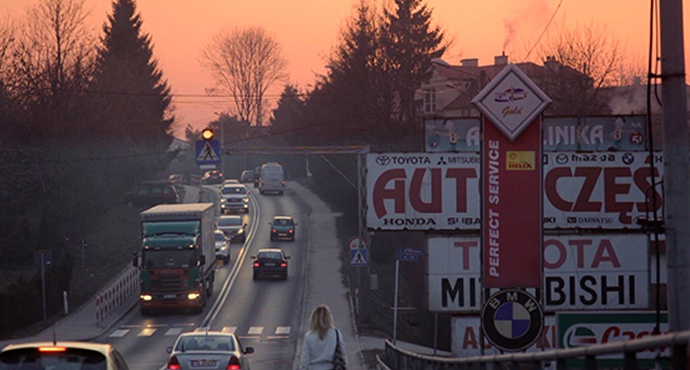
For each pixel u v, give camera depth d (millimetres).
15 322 48938
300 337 47344
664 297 33375
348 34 88500
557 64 72375
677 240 13156
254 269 69438
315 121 107625
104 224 90688
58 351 13656
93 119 79125
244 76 156625
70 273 60906
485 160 19125
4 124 66125
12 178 65312
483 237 19156
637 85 85312
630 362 7590
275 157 174000
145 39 129625
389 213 33750
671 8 13250
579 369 11508
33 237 78000
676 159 13234
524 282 19109
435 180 33812
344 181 104750
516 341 18703
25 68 69312
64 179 73000
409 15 88438
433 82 102688
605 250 32844
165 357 39719
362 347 44719
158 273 53500
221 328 50688
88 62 76625
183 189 128375
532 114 18953
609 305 32750
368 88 86438
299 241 91250
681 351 6363
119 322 53219
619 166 33188
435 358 20875
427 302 33719
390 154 33812
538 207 19109
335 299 61781
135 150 107438
